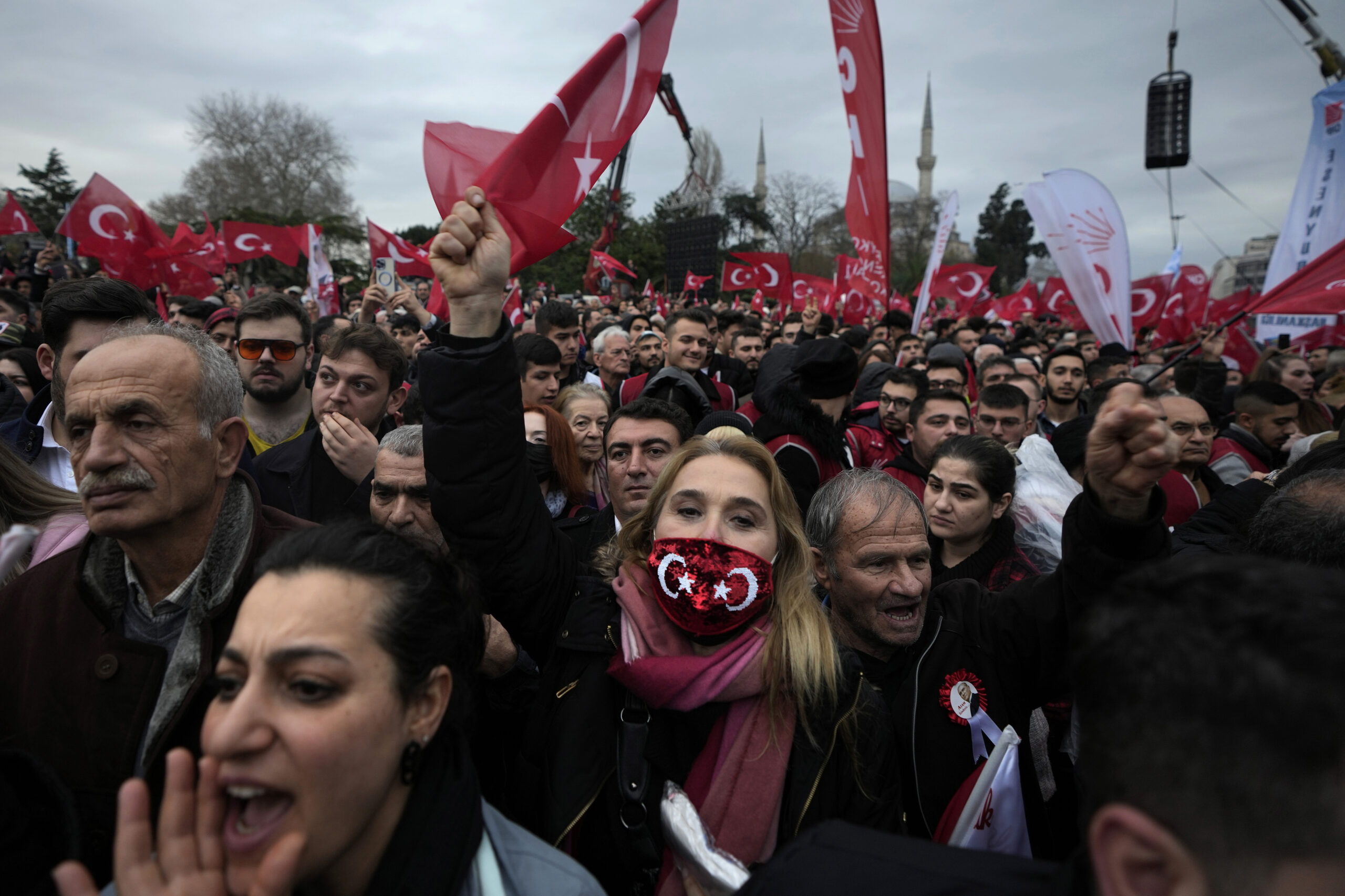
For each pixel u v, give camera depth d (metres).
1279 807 0.58
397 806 1.16
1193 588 0.69
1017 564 2.73
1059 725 2.21
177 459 1.42
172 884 0.93
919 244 58.09
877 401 5.89
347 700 1.05
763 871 1.02
